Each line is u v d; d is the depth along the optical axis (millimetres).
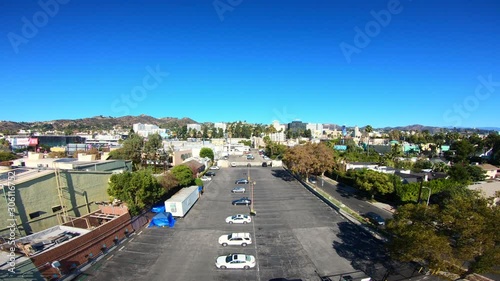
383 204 41969
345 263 23438
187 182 46469
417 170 65312
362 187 44531
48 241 21781
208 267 22812
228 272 22047
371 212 34406
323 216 35562
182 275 21609
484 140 95625
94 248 23859
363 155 84812
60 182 27938
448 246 16547
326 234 29625
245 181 57844
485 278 20828
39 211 25562
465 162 79062
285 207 39625
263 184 57000
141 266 22891
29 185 24781
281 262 23609
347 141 127875
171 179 42156
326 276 21453
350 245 26938
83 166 38250
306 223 32969
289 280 20938
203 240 28078
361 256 24688
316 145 59094
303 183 56938
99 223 28453
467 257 15922
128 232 29000
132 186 30891
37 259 18969
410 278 20969
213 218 34688
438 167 68625
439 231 18281
